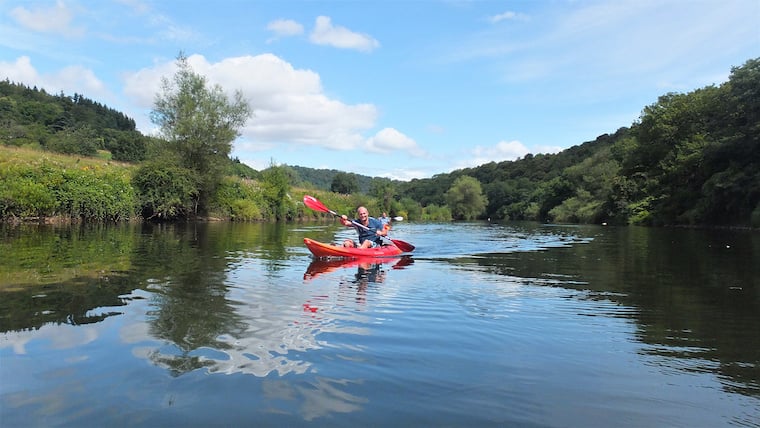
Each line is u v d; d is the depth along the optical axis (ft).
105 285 15.93
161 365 8.47
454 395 7.50
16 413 6.56
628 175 129.70
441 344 10.15
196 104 80.89
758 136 81.20
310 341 10.12
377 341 10.25
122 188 64.28
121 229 48.78
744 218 86.94
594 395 7.61
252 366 8.53
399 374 8.34
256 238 41.60
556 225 116.57
